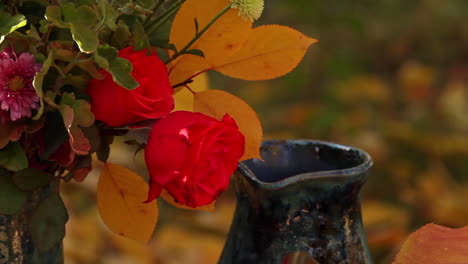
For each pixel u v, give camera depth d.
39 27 0.87
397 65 2.72
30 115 0.84
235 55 0.92
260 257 0.93
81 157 0.88
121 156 1.56
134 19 0.88
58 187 0.91
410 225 1.88
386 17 2.62
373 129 2.20
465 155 2.09
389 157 2.10
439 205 1.90
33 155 0.88
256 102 2.48
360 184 0.93
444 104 2.35
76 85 0.86
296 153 1.00
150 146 0.84
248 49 0.92
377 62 2.67
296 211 0.92
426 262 0.93
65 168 0.89
